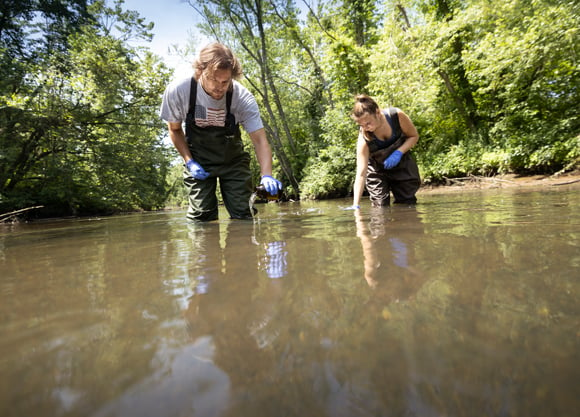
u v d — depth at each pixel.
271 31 13.05
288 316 0.38
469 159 8.81
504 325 0.32
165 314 0.41
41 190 8.03
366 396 0.22
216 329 0.35
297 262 0.70
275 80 14.72
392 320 0.35
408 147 2.97
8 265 0.88
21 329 0.37
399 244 0.85
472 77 8.76
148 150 9.50
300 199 12.54
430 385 0.23
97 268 0.76
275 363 0.27
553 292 0.41
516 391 0.22
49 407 0.22
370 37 11.85
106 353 0.30
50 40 10.12
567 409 0.20
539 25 7.08
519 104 8.32
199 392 0.23
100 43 8.38
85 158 8.55
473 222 1.25
